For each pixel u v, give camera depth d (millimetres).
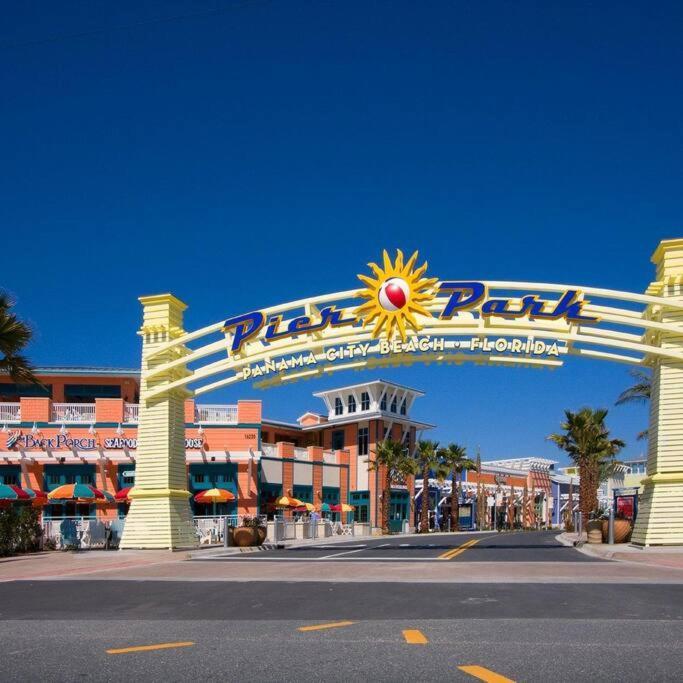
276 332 29078
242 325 29484
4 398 54500
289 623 10992
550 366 27219
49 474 45469
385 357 28203
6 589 17000
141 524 29547
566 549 30672
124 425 45781
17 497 32500
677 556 22906
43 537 31672
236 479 47094
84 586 17375
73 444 45250
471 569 20203
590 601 13055
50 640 9664
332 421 70062
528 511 99812
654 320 26438
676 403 25438
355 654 8469
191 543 30438
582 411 51375
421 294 27609
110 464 45406
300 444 73375
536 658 8148
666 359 25750
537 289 27094
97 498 37094
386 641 9281
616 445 54562
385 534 60938
